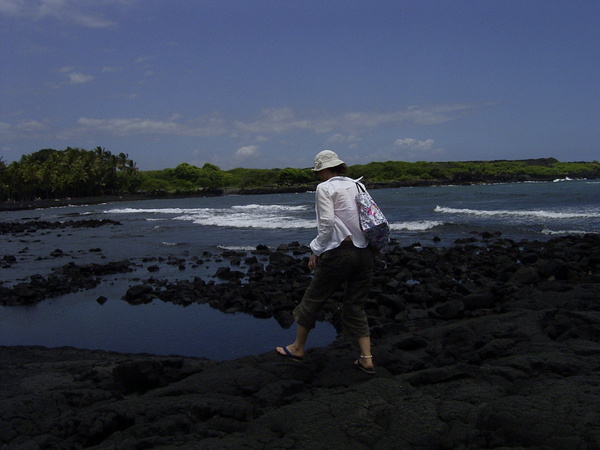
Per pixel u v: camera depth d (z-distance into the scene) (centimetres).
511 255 1228
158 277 1191
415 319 692
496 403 293
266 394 370
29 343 713
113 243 1988
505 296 758
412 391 353
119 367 431
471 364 430
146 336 718
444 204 4097
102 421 325
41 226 3188
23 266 1457
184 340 689
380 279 934
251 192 14862
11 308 941
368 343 414
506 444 260
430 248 1423
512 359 394
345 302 415
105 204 9719
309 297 417
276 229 2269
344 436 290
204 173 16788
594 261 1031
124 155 12988
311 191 14938
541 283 873
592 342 431
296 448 278
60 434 331
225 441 295
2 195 10288
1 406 383
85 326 790
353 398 340
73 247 1906
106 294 1026
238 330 729
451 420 295
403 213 3156
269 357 449
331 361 445
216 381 398
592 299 628
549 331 484
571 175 19438
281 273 1113
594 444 238
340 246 388
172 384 411
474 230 1950
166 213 4500
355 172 19325
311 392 381
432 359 452
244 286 1026
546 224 2111
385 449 273
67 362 560
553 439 249
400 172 18812
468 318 656
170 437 308
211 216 3512
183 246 1786
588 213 2581
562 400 287
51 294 1036
